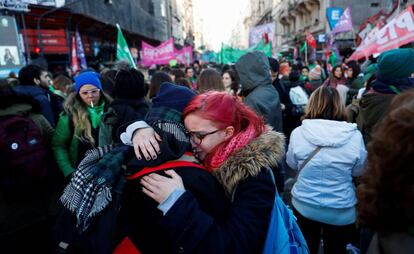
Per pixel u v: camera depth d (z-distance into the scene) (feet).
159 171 3.62
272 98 9.54
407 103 2.83
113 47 71.05
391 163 2.67
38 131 7.69
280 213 4.16
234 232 3.50
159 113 3.95
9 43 20.76
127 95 8.32
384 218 2.77
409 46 16.57
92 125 9.23
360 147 7.00
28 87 11.31
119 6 68.39
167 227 3.31
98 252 3.32
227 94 4.07
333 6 77.82
